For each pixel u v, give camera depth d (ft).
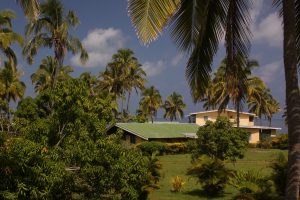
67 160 31.45
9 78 152.76
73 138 33.12
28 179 23.34
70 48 96.53
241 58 29.68
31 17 29.96
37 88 170.30
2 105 57.00
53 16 94.22
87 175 31.50
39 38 93.66
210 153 92.73
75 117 35.53
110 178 31.89
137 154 35.24
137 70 197.57
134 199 33.17
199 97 32.17
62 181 27.43
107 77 191.52
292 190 23.11
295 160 23.04
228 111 199.41
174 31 29.12
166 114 288.51
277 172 48.19
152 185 51.80
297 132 23.08
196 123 197.98
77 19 95.96
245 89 31.50
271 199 46.96
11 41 91.76
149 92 252.42
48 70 159.84
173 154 143.33
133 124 160.35
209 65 31.19
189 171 64.34
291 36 23.54
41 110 46.26
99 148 32.09
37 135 34.45
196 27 28.91
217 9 29.58
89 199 31.96
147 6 25.05
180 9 28.84
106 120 39.14
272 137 194.59
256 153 147.23
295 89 23.27
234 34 29.19
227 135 91.56
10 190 22.59
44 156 25.29
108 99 40.86
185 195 62.69
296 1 27.66
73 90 36.14
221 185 61.57
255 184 48.52
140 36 25.08
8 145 23.89
